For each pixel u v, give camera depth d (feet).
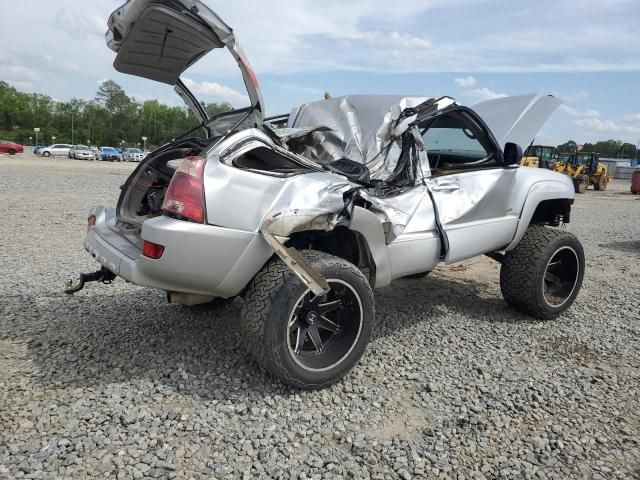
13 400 9.30
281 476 7.66
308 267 9.59
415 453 8.38
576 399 10.34
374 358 11.91
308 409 9.60
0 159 114.93
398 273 11.91
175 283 9.43
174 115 355.56
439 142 15.64
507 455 8.45
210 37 9.77
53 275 17.29
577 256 15.15
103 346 11.73
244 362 11.14
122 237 11.36
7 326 12.68
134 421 8.80
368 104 13.28
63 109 353.10
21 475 7.35
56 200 37.68
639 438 9.05
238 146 9.90
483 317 15.08
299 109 14.85
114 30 10.80
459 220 13.04
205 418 9.05
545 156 90.94
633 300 17.54
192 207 9.11
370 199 11.00
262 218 9.64
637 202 66.85
